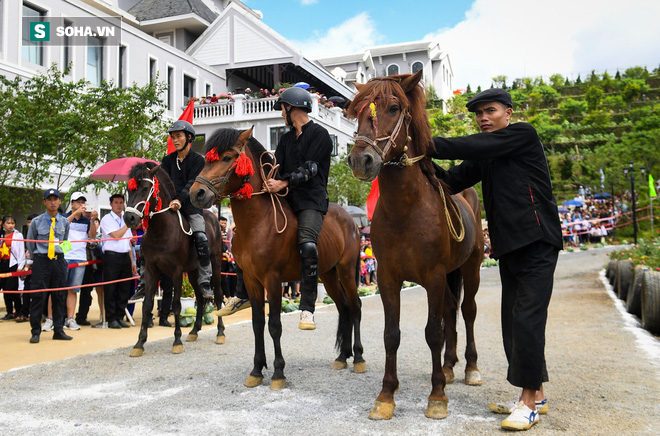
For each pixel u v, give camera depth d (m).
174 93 23.22
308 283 4.41
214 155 4.12
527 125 3.57
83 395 4.14
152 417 3.58
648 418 3.48
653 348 5.82
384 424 3.40
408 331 7.38
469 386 4.36
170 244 5.98
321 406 3.81
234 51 26.64
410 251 3.59
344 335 5.13
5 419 3.56
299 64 25.84
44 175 12.56
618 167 38.62
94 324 8.29
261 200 4.39
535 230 3.42
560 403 3.83
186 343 6.53
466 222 4.25
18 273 8.05
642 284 7.23
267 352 5.91
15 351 6.16
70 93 12.90
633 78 80.50
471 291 4.66
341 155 23.52
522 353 3.29
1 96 11.95
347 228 5.31
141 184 5.80
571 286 12.82
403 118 3.49
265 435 3.22
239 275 5.06
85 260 8.10
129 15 24.88
